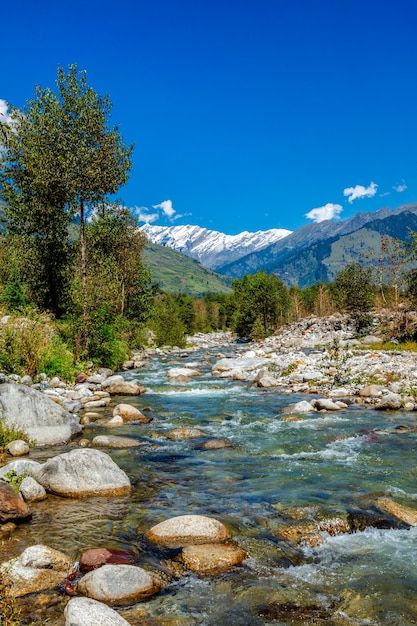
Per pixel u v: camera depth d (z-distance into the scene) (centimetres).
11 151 3475
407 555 787
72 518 918
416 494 1052
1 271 4275
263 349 5478
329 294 8950
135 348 5306
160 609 634
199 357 5062
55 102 3319
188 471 1229
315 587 691
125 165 3503
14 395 1483
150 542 823
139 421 1831
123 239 4938
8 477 1022
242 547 812
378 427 1714
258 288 8244
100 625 553
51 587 672
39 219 4122
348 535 862
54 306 4278
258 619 616
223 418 1903
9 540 818
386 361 3183
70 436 1524
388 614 627
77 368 2858
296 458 1347
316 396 2406
